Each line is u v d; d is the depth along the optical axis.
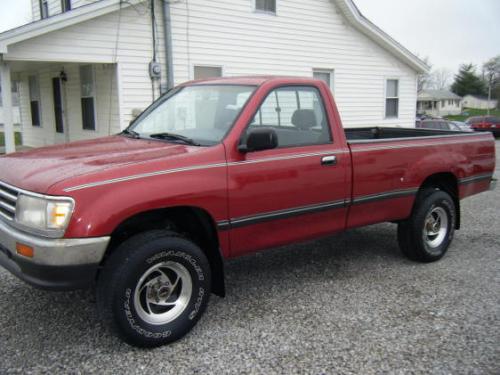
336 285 4.64
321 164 4.23
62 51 9.84
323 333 3.67
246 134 3.82
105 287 3.25
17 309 4.06
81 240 3.03
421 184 5.12
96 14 9.91
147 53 11.08
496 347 3.46
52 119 14.94
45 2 15.03
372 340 3.57
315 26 14.02
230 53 12.48
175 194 3.38
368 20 14.73
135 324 3.30
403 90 16.56
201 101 4.33
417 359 3.30
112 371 3.17
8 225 3.33
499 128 32.69
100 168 3.23
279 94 4.14
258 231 3.95
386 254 5.62
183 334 3.57
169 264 3.46
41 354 3.37
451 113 87.50
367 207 4.70
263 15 12.93
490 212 7.78
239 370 3.18
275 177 3.94
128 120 11.00
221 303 4.22
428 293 4.44
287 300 4.29
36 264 3.06
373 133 7.05
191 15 11.68
